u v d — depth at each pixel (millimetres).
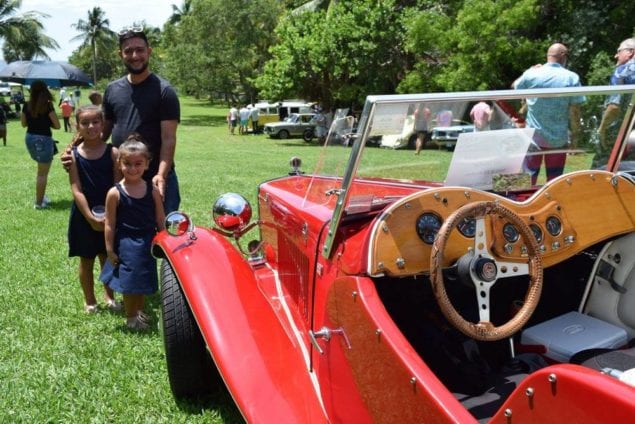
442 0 28141
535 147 2762
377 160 2438
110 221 4250
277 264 3910
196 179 12648
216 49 45094
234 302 3033
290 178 4305
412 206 2389
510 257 2365
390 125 2357
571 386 1543
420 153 2527
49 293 5262
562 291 2979
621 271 2820
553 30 25422
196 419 3324
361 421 2367
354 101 30781
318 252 2750
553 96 2592
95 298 4934
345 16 28750
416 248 2361
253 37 43406
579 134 2811
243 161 17750
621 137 2914
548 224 2539
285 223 3463
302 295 3215
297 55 30359
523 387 1678
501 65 25031
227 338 2863
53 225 7887
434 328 2586
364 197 2518
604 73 22125
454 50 25656
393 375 2080
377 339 2150
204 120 45875
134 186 4270
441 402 1846
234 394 2674
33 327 4527
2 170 13852
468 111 2488
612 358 2469
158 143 4805
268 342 2879
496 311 2936
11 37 56281
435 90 26812
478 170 2711
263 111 37219
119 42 4637
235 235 4133
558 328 2764
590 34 23969
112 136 4836
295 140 30953
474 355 2551
